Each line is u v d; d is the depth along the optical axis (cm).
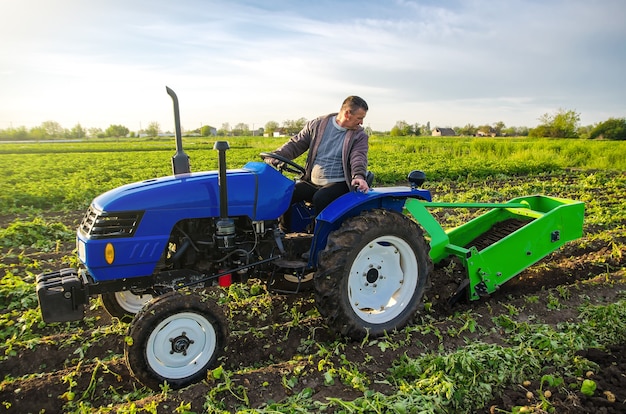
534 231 459
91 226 321
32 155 2998
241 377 317
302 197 421
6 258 611
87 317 436
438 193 1239
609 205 963
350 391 305
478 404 299
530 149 2469
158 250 335
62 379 332
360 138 405
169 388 312
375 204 418
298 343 384
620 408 291
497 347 341
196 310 320
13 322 420
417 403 284
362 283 392
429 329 383
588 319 402
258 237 385
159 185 341
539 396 304
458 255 438
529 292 484
